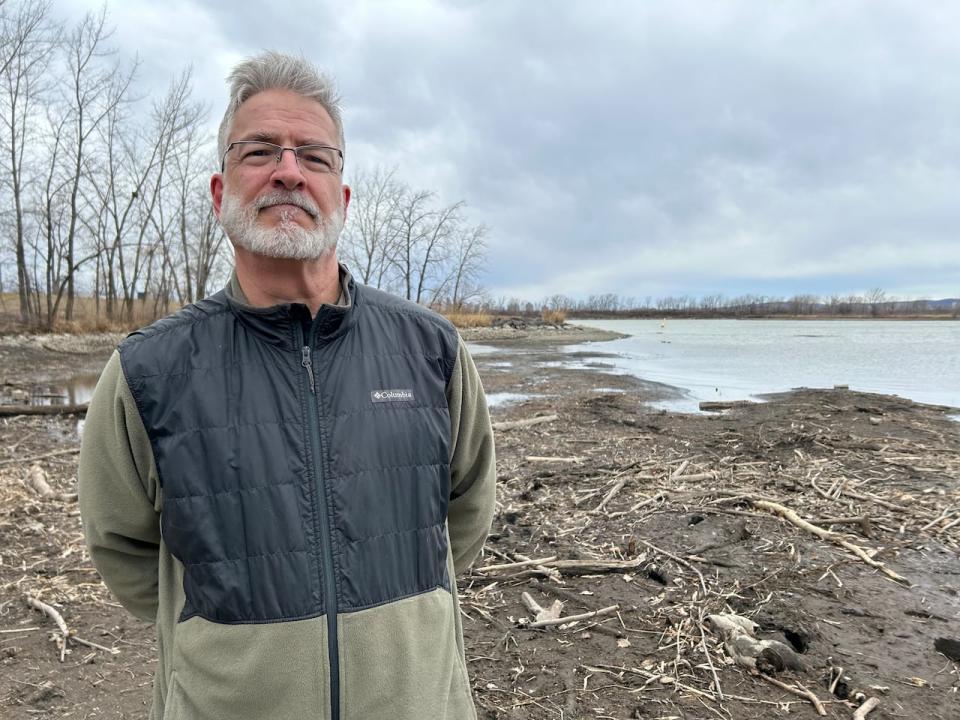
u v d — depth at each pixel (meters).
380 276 44.72
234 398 1.47
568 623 3.70
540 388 14.74
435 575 1.59
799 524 5.08
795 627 3.56
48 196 29.84
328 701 1.40
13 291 36.25
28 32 27.91
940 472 6.58
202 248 37.44
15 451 8.08
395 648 1.46
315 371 1.52
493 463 1.95
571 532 5.16
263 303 1.62
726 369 19.81
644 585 4.19
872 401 11.65
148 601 1.73
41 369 18.81
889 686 3.04
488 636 3.60
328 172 1.67
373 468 1.51
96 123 31.06
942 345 34.03
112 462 1.52
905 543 4.73
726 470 6.91
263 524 1.41
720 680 3.12
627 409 11.34
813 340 40.28
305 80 1.66
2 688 3.16
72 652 3.50
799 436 8.27
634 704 2.96
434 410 1.65
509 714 2.90
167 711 1.44
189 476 1.42
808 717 2.84
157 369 1.47
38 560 4.66
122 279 33.50
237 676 1.37
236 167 1.62
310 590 1.41
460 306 49.16
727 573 4.27
